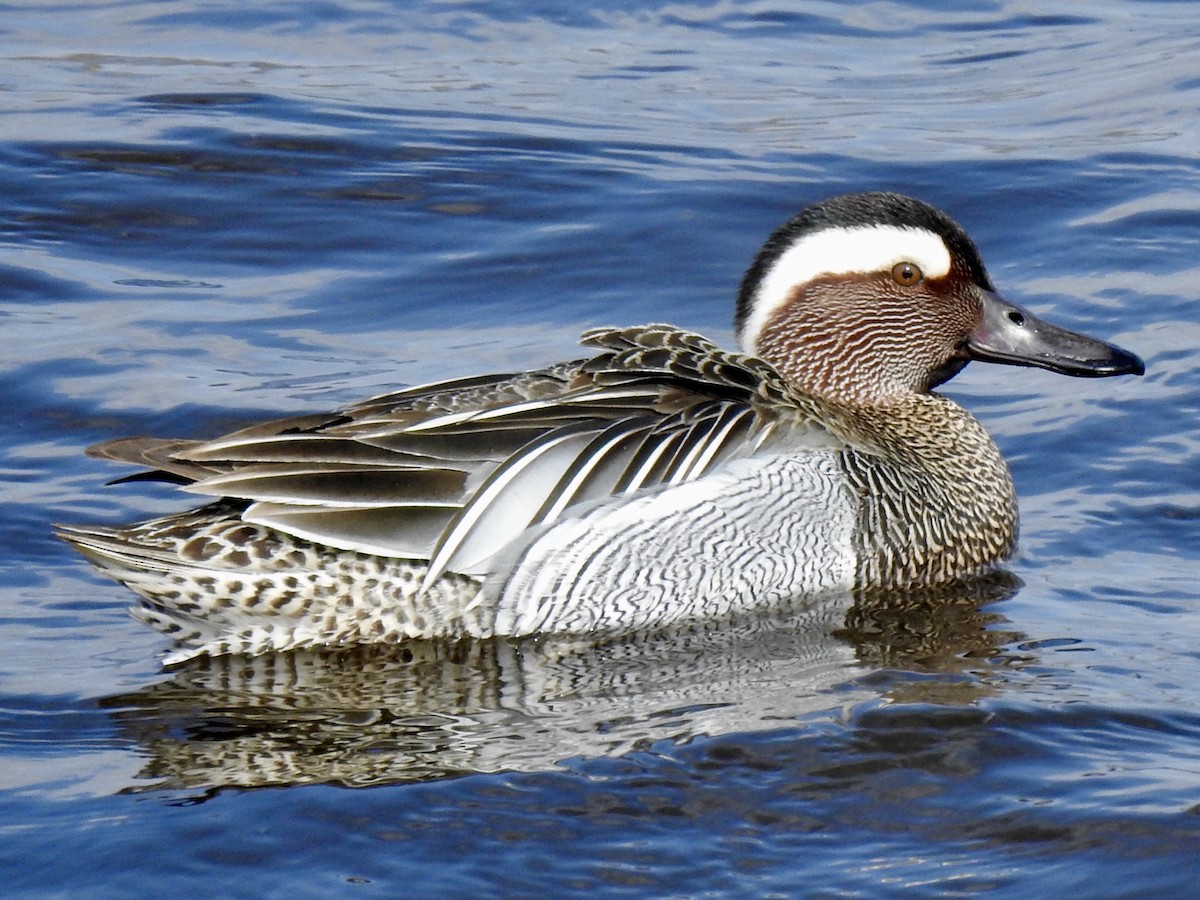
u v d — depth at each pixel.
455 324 16.27
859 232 13.21
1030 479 13.76
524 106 20.47
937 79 21.45
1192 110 20.22
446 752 9.76
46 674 10.81
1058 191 18.41
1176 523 12.91
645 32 22.86
